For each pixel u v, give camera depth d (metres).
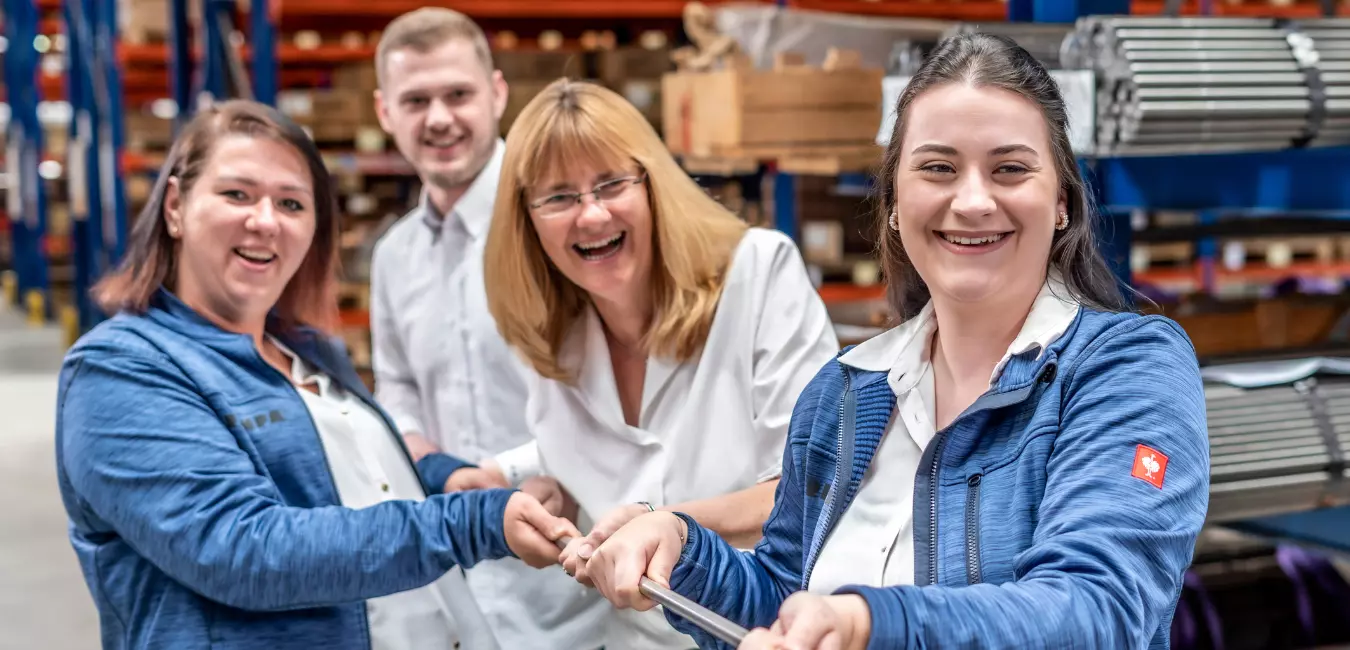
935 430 1.53
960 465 1.45
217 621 1.95
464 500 1.94
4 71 13.17
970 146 1.41
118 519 1.92
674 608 1.40
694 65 4.27
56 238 12.78
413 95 3.01
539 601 2.53
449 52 3.02
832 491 1.57
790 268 2.30
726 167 4.40
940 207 1.43
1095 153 2.55
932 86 1.44
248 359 2.08
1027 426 1.41
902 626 1.12
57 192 12.78
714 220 2.28
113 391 1.94
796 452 1.67
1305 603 3.79
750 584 1.62
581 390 2.30
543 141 2.13
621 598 1.51
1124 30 2.52
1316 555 3.86
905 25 4.22
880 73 4.03
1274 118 2.54
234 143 2.13
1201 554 3.96
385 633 2.12
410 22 3.07
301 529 1.89
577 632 2.49
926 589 1.18
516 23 7.41
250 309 2.16
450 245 2.99
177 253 2.16
